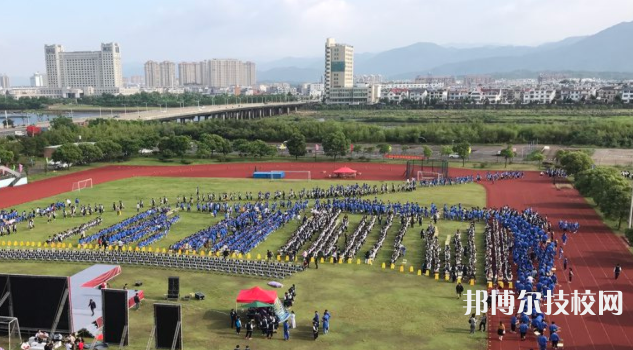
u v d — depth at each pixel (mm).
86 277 59344
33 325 47219
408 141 193375
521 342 46750
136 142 160125
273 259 68938
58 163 147125
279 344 46125
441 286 59656
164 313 43844
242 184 124062
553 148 179250
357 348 45375
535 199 105875
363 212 94250
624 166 140375
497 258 66125
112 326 45250
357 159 161750
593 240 77438
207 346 45656
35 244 75188
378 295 57031
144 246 74062
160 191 115250
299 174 137125
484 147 184750
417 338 47250
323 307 53875
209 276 62812
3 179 119938
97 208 95688
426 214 91562
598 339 47312
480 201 104188
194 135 197375
